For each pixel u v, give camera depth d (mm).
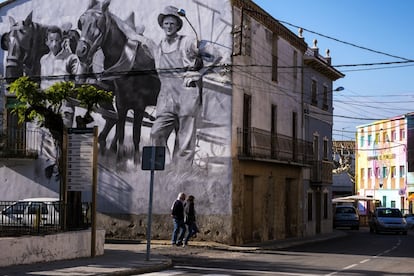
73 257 16641
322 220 38156
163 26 26516
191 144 25578
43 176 27719
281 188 30766
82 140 16766
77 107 27141
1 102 28453
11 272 13578
